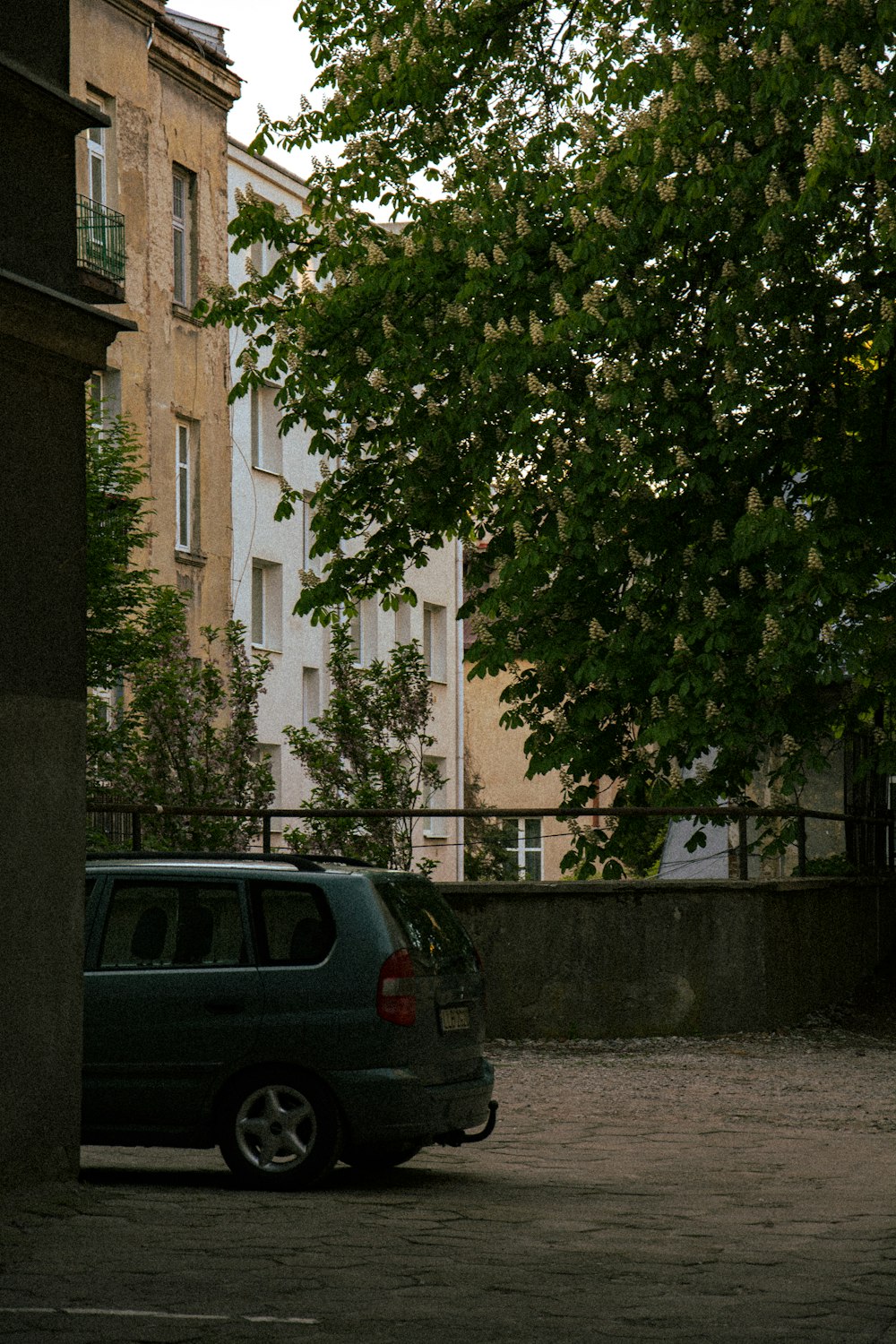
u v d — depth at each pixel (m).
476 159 19.95
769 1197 10.10
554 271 19.09
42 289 9.90
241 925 10.20
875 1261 8.08
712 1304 7.07
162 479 35.59
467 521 21.30
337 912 10.10
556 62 21.05
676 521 18.83
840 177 16.91
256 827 21.66
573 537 18.34
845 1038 18.78
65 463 10.52
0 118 10.02
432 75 20.34
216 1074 9.99
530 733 19.89
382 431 20.89
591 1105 14.28
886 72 16.70
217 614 37.81
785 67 16.75
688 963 18.33
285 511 21.62
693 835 19.64
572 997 18.22
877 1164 11.56
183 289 36.94
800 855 20.83
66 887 10.12
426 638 49.38
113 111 33.97
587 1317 6.79
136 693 22.23
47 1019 9.87
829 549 17.64
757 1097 14.73
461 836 49.28
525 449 18.50
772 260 17.55
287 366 20.72
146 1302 6.98
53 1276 7.46
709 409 18.48
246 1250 8.05
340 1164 11.40
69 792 10.25
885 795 24.67
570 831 20.08
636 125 17.92
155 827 20.77
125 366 34.16
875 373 19.05
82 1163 11.47
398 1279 7.49
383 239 20.72
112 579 22.80
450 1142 10.51
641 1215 9.35
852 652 17.45
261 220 21.20
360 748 21.44
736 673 18.08
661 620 18.80
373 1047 9.87
